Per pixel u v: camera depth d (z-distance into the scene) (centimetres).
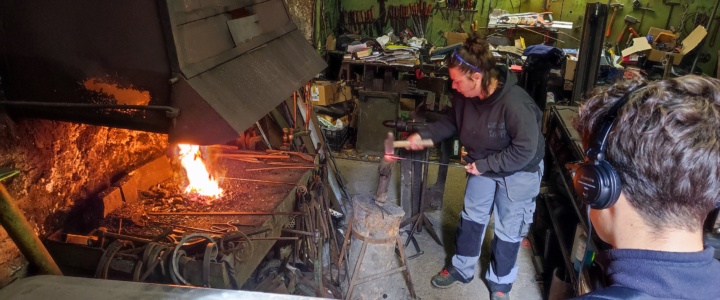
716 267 58
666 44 493
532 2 540
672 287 55
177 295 101
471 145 235
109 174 221
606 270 63
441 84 446
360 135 463
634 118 59
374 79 453
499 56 475
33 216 178
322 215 263
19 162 169
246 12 186
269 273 231
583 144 72
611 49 514
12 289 104
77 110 151
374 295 249
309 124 342
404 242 320
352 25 595
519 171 228
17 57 147
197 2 147
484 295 270
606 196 62
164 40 134
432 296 268
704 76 62
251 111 154
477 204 248
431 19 576
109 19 137
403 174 323
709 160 54
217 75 151
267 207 221
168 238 191
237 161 276
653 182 58
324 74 515
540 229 313
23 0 141
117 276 177
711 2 491
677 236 59
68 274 185
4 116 158
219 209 218
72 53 142
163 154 260
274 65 187
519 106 209
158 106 137
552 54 331
